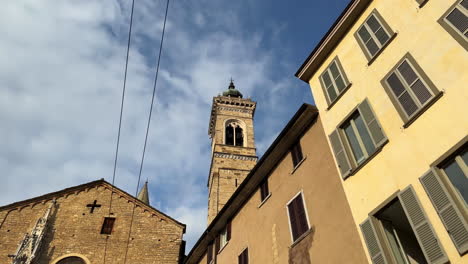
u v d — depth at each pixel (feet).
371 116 39.91
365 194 37.42
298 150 55.88
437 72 33.55
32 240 86.63
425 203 30.22
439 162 30.19
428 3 37.47
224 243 71.00
